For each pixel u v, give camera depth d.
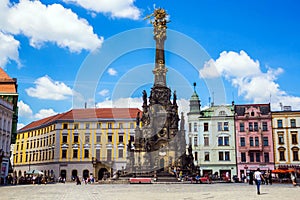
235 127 97.12
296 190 38.72
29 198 28.31
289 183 68.44
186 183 57.56
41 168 109.12
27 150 119.81
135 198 26.84
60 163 98.19
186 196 28.81
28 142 120.44
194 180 59.03
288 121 93.88
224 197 27.89
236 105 99.75
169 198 26.73
